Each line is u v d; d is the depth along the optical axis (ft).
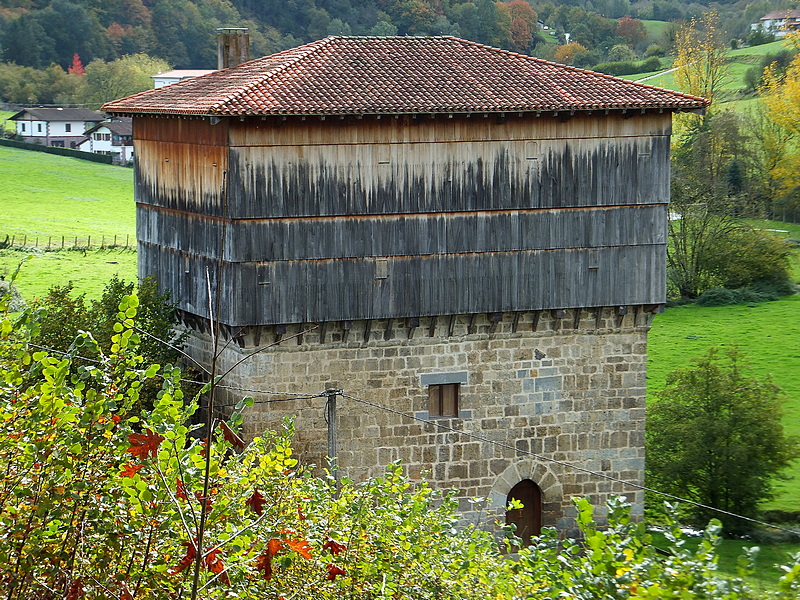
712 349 293.02
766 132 614.34
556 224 223.30
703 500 262.47
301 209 207.41
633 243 228.22
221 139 205.36
